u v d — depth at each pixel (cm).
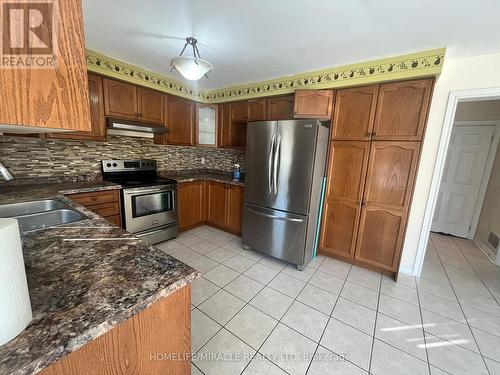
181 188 321
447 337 162
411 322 175
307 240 246
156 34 179
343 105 238
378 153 226
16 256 49
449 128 211
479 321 178
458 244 340
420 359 144
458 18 143
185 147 376
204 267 247
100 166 275
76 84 53
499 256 274
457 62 202
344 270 248
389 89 213
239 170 355
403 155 214
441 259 288
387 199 228
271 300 195
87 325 53
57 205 170
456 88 205
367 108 226
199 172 405
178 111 318
